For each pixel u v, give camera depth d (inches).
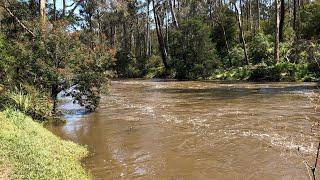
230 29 1940.2
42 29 663.1
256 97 880.9
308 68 1288.1
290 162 391.2
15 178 314.8
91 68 713.0
